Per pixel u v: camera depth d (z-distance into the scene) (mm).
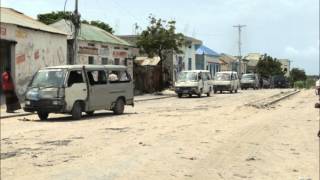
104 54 46125
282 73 123938
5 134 16875
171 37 51812
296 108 29562
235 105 32562
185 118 22781
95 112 26781
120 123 20484
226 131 17844
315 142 15734
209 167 11312
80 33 43031
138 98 42562
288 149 14336
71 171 10492
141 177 10055
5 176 10094
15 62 32438
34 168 10883
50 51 36625
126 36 65062
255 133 17531
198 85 44156
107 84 24344
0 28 31031
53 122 21312
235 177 10453
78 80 22828
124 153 12820
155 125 19609
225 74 54344
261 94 50125
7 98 25969
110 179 9797
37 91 22219
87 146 14016
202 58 81562
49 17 58312
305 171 11414
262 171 11211
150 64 56938
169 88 60188
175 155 12625
